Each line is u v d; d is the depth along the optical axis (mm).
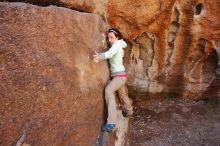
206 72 6082
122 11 4844
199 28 5406
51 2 3252
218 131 5473
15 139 2266
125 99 4578
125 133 4883
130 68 5855
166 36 5461
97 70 3668
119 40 3951
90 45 3566
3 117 2199
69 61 2990
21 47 2398
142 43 5578
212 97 6328
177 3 5172
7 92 2236
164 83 6078
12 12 2379
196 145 5078
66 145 2885
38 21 2625
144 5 4871
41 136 2492
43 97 2531
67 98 2861
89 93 3314
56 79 2715
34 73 2471
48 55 2664
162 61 5785
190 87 6156
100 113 3693
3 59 2244
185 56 5773
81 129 3158
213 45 5625
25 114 2352
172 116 5867
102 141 3660
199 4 5230
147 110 5988
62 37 2936
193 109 6086
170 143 5105
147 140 5141
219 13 5258
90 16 3727
